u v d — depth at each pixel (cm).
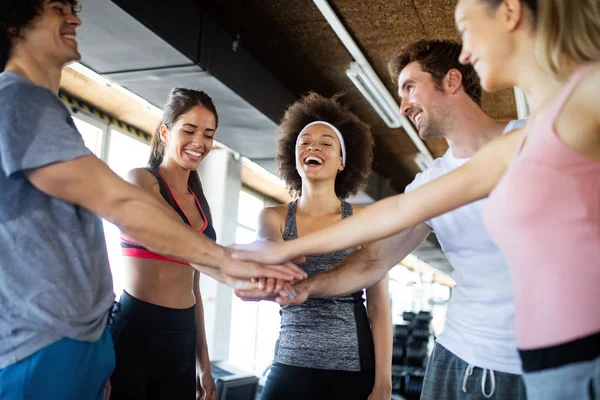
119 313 238
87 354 150
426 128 209
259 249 173
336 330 230
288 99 602
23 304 140
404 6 464
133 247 240
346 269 216
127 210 151
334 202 258
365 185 297
